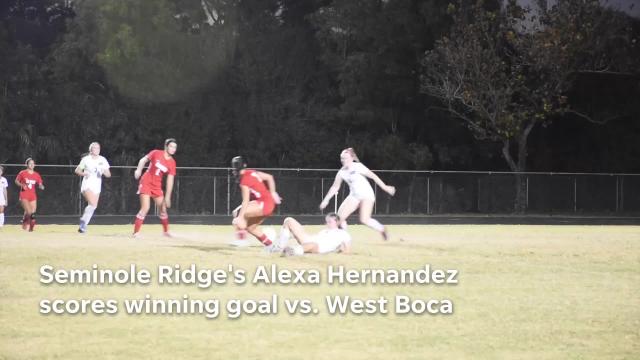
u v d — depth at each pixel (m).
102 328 30.95
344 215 67.44
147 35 173.00
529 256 57.19
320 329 31.14
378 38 176.62
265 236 56.50
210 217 141.00
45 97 175.75
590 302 37.66
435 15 171.75
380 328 31.48
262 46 191.88
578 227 107.62
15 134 170.88
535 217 152.62
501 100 162.75
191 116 179.88
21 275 43.47
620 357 27.34
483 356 27.23
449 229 96.00
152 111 177.75
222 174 145.75
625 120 191.38
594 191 162.12
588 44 162.25
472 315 34.25
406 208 156.50
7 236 70.12
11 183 137.88
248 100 185.50
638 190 162.88
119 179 144.88
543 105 163.62
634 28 176.62
